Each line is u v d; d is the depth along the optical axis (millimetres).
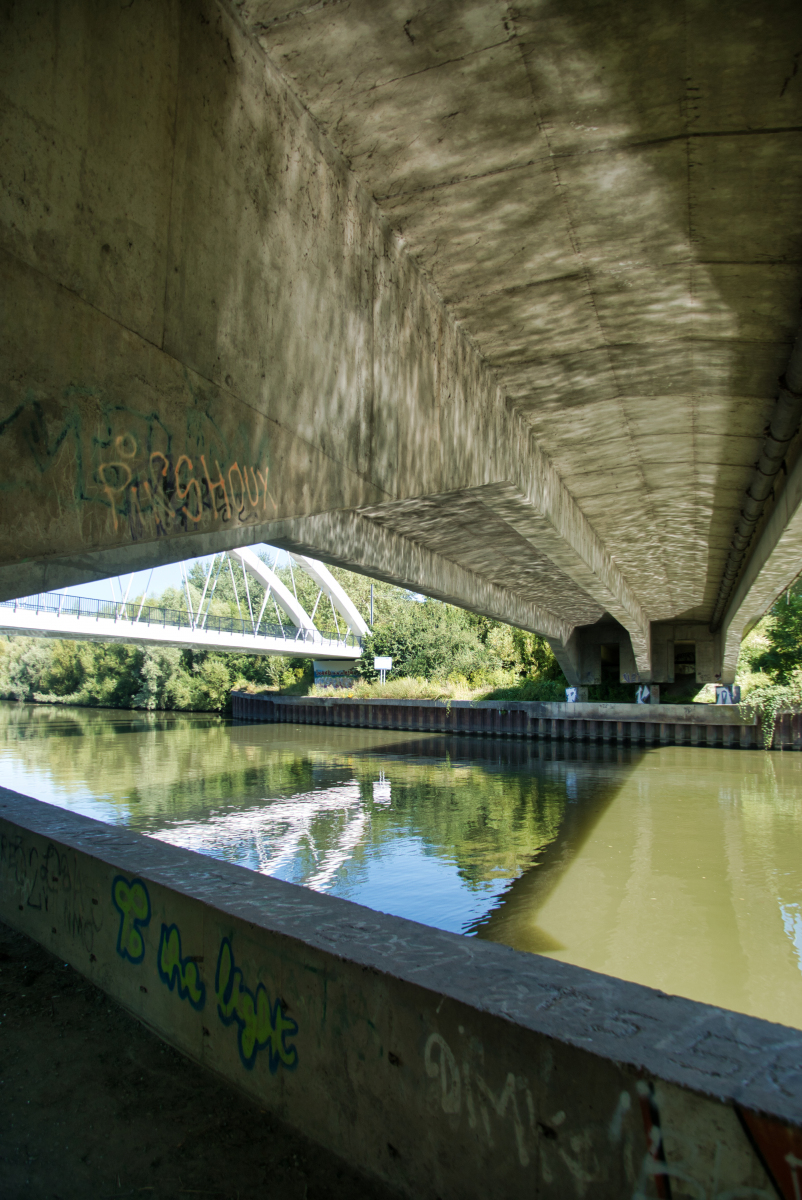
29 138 2869
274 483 4445
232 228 4133
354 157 5395
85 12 3158
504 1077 2371
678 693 43344
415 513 12680
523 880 14828
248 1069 3281
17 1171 2877
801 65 4461
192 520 3717
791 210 5910
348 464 5363
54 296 2967
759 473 11141
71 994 4305
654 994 2533
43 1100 3316
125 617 45125
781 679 40969
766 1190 1858
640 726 37969
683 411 9938
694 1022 2340
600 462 11859
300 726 50406
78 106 3109
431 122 5031
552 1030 2293
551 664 48656
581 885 14484
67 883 4715
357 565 13242
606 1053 2158
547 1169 2256
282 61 4539
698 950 11336
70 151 3061
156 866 4219
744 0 4000
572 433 10633
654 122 5016
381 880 14930
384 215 6043
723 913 12875
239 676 65562
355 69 4570
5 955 4852
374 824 19984
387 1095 2705
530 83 4672
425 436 6812
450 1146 2504
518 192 5762
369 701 48562
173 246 3654
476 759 33219
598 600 20703
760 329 7738
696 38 4297
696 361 8516
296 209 4793
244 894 3680
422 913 12984
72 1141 3041
